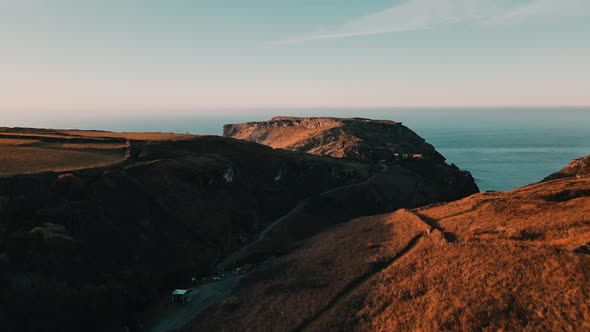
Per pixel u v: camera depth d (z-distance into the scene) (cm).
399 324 3375
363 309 3825
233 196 8994
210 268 6253
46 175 6012
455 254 4444
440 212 7144
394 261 5062
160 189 7325
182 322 4509
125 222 5984
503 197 7094
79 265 4619
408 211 7744
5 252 4181
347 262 5409
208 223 7294
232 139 13475
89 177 6494
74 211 5450
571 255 3491
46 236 4575
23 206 5097
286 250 7306
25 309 3672
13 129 11275
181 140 11081
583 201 5369
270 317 4159
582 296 2941
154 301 5059
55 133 11150
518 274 3516
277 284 5109
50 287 4022
